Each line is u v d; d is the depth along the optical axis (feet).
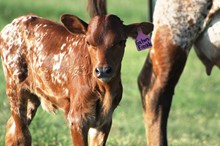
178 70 45.11
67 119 40.81
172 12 44.75
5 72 43.80
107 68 37.09
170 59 44.91
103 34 37.81
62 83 40.68
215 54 45.21
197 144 55.21
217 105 74.69
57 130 53.83
